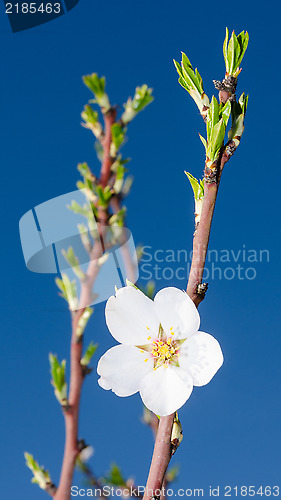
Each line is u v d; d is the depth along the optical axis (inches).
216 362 12.1
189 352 12.2
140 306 12.3
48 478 13.8
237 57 12.6
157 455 11.9
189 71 12.8
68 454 13.7
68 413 13.7
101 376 12.2
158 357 12.3
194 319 12.2
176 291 12.2
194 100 12.8
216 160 12.2
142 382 12.2
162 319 12.3
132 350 12.3
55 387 13.7
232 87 12.5
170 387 12.1
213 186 12.2
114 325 12.3
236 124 12.4
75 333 13.8
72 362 13.8
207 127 12.4
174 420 12.1
